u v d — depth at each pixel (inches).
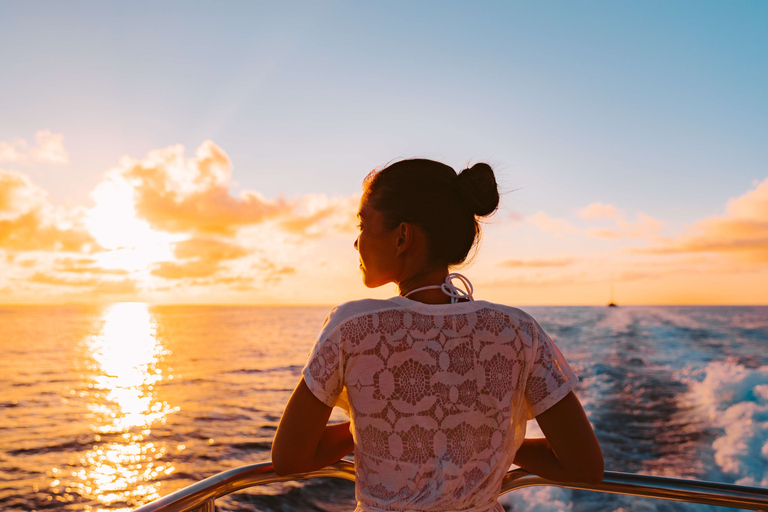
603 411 423.5
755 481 266.8
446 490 31.6
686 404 441.4
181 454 397.7
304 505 249.9
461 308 33.6
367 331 32.3
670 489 39.3
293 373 866.8
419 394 32.0
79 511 293.3
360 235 36.8
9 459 393.1
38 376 885.2
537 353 34.6
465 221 35.6
